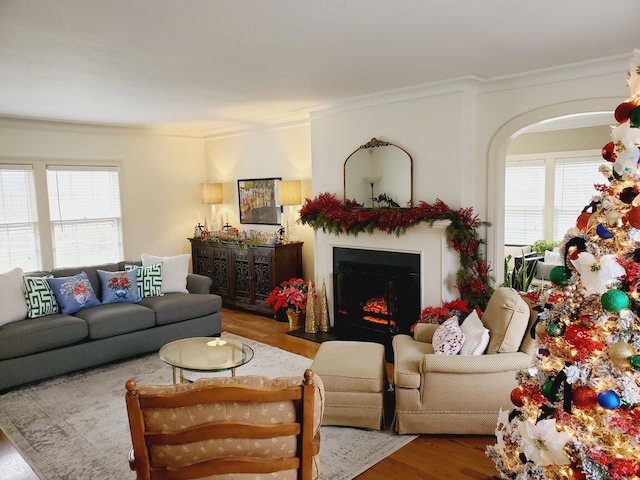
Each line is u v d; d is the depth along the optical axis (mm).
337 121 5047
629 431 1479
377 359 3189
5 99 4363
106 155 6176
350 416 3047
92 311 4277
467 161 4203
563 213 7137
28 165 5527
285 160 6098
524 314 2934
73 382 3914
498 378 2883
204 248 6598
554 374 1717
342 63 3336
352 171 4938
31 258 5637
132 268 4953
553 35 2812
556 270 1715
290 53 3055
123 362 4375
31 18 2367
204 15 2363
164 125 6289
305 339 4980
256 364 4223
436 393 2904
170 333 4590
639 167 1498
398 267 4652
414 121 4418
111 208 6289
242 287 6176
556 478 1678
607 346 1527
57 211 5809
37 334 3777
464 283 4176
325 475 2580
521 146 7457
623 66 3447
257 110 5250
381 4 2270
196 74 3572
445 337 3090
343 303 5270
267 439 1545
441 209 4152
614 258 1495
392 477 2568
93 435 3055
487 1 2264
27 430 3125
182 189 6996
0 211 5371
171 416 1506
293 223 6125
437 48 3025
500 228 4238
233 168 6828
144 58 3111
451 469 2635
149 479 1551
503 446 1929
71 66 3273
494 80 3951
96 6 2223
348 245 5043
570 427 1621
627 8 2385
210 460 1532
